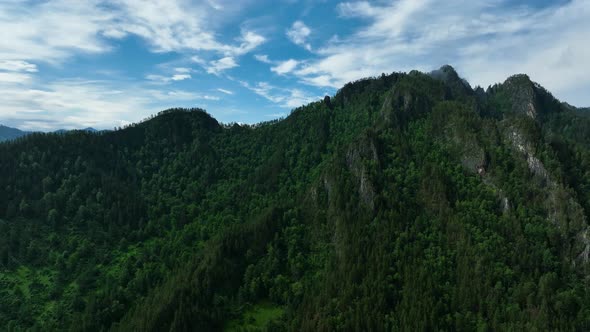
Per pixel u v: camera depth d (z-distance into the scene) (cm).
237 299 19688
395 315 16575
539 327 14912
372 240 19700
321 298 18050
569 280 17100
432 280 17338
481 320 15688
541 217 19325
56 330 19825
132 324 18338
